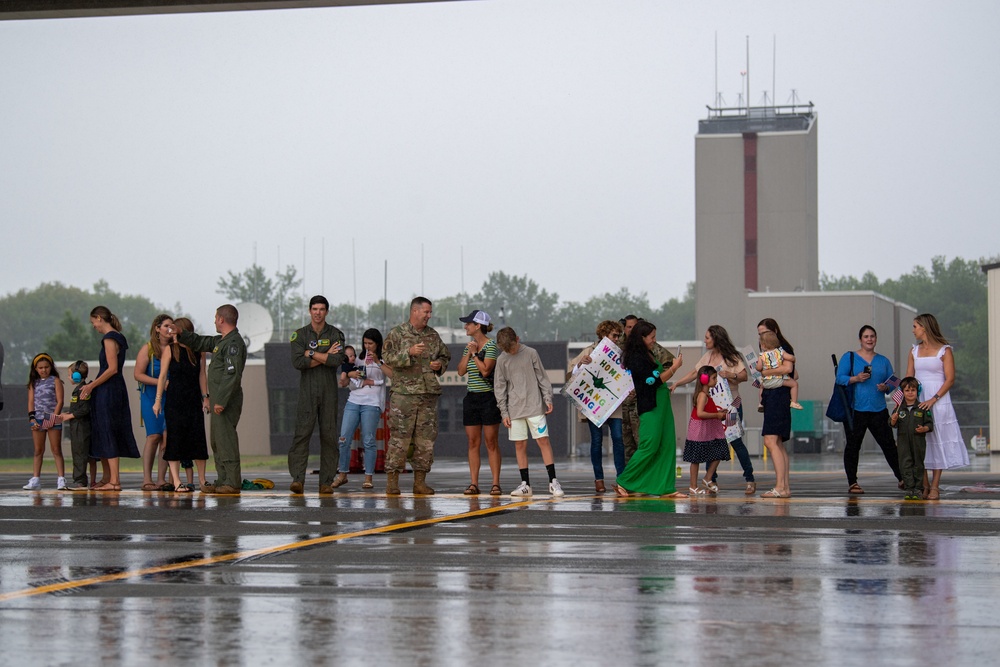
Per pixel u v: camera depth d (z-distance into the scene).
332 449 14.12
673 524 9.73
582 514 10.56
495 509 11.15
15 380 156.75
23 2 16.69
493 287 173.25
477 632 5.36
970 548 8.12
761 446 42.25
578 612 5.82
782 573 7.02
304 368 13.97
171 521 10.27
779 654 4.93
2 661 4.86
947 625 5.50
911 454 12.51
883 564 7.38
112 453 14.63
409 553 7.95
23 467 32.53
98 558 7.83
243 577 6.94
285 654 4.95
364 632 5.37
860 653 4.94
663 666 4.73
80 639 5.26
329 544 8.45
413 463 13.61
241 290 144.75
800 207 71.12
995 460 31.27
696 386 13.50
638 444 13.26
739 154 71.75
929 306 145.38
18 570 7.29
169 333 14.05
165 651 5.02
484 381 13.77
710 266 72.00
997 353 36.97
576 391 14.09
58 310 160.25
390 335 13.52
